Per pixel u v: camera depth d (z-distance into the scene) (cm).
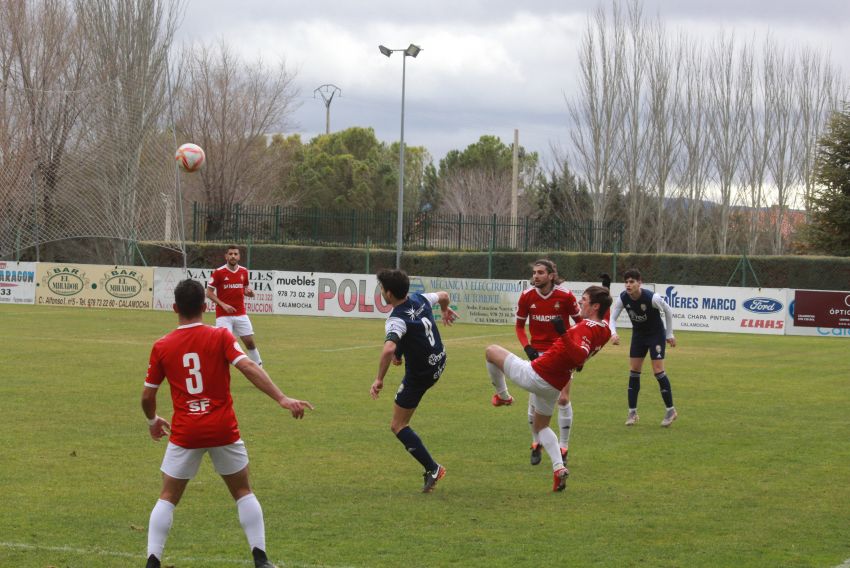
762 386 2205
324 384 2067
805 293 3881
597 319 1180
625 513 1034
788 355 3000
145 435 1427
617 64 6956
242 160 7950
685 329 4047
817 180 6162
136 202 4703
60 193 4647
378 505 1054
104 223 4656
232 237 5734
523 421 1642
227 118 7875
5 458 1248
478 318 4178
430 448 1395
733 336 3800
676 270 4962
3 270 4462
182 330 801
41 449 1311
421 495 1106
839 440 1502
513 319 4122
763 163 7200
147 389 808
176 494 800
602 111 6975
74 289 4394
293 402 788
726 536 943
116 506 1023
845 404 1916
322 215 5703
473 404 1836
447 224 5750
